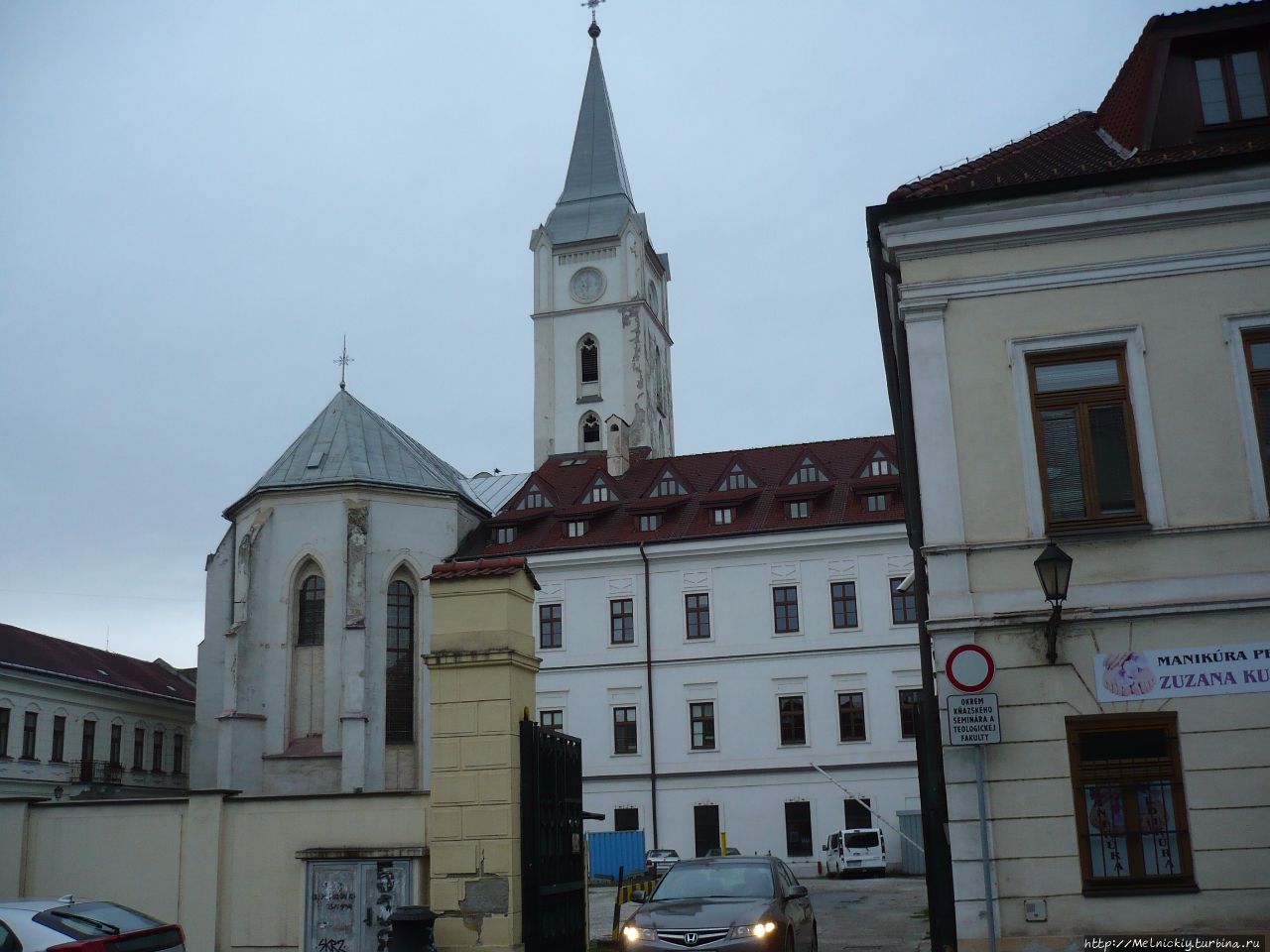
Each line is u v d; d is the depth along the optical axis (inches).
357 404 1989.4
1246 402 596.4
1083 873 555.8
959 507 602.9
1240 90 691.4
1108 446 605.3
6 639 2591.0
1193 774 555.8
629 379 3203.7
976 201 624.4
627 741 2172.7
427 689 1793.8
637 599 2220.7
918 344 624.1
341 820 672.4
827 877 1978.3
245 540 1791.3
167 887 685.3
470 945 623.5
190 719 3036.4
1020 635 578.9
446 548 1882.4
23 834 706.8
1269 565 575.2
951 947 557.9
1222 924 540.4
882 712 2081.7
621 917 1101.7
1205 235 612.1
